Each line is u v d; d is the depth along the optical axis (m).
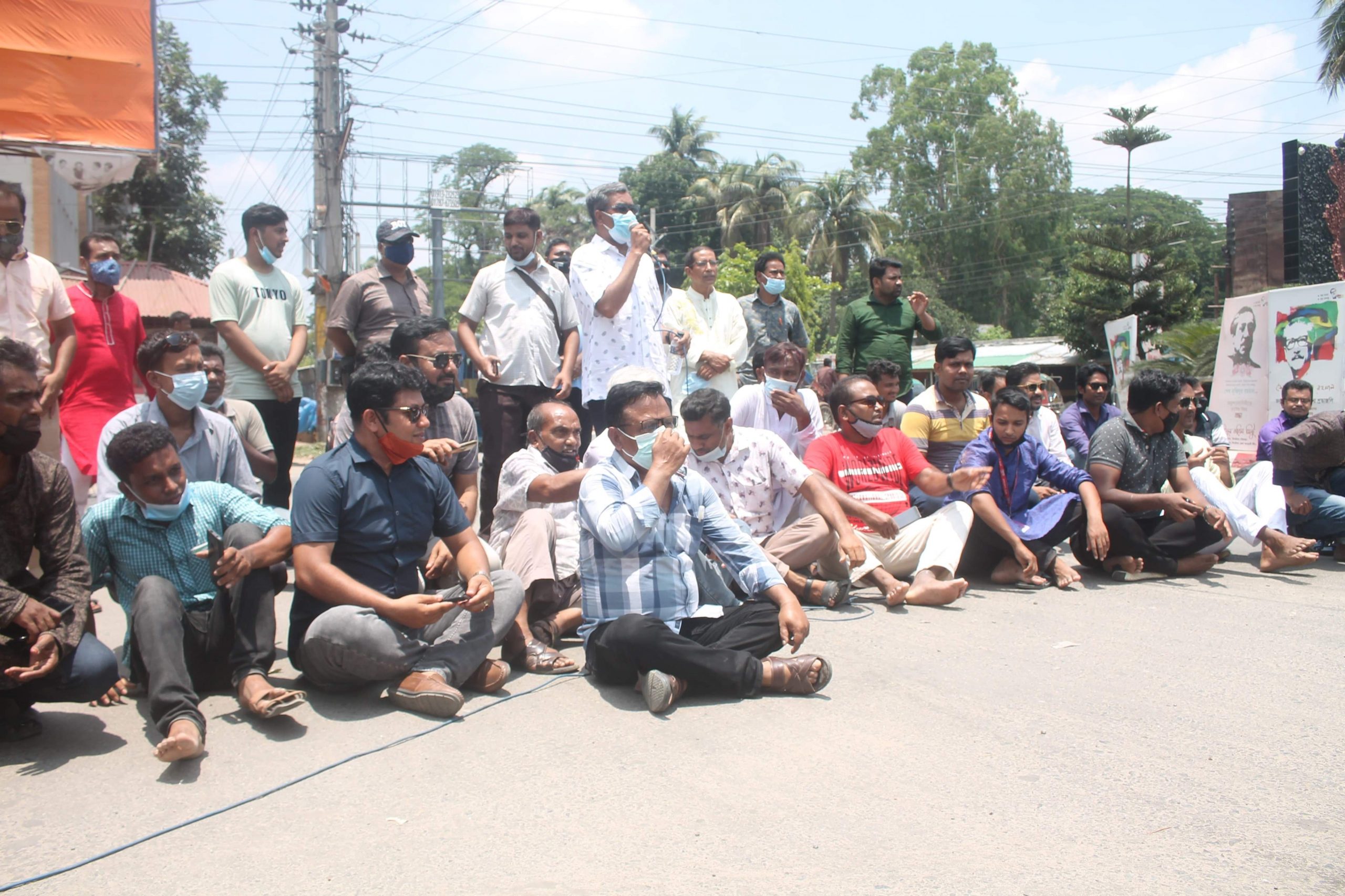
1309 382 8.33
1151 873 2.25
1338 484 6.14
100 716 3.46
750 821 2.54
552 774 2.86
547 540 4.25
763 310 7.47
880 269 7.36
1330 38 19.03
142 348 4.20
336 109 19.22
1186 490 5.72
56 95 7.90
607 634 3.51
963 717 3.29
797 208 41.50
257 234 5.79
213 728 3.26
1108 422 5.80
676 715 3.36
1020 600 5.06
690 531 3.83
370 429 3.47
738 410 5.86
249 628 3.33
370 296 5.92
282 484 5.97
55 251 10.21
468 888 2.22
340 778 2.85
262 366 5.71
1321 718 3.27
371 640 3.27
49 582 3.15
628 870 2.29
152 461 3.40
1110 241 25.78
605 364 5.68
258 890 2.22
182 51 23.52
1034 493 5.67
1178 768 2.86
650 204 44.22
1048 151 46.28
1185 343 18.08
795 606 3.66
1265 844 2.39
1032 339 35.75
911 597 4.89
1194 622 4.56
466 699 3.56
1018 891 2.17
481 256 51.69
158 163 8.52
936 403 6.21
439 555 3.52
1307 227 18.20
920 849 2.37
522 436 6.19
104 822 2.58
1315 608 4.83
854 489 5.32
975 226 46.00
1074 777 2.80
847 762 2.92
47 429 5.31
